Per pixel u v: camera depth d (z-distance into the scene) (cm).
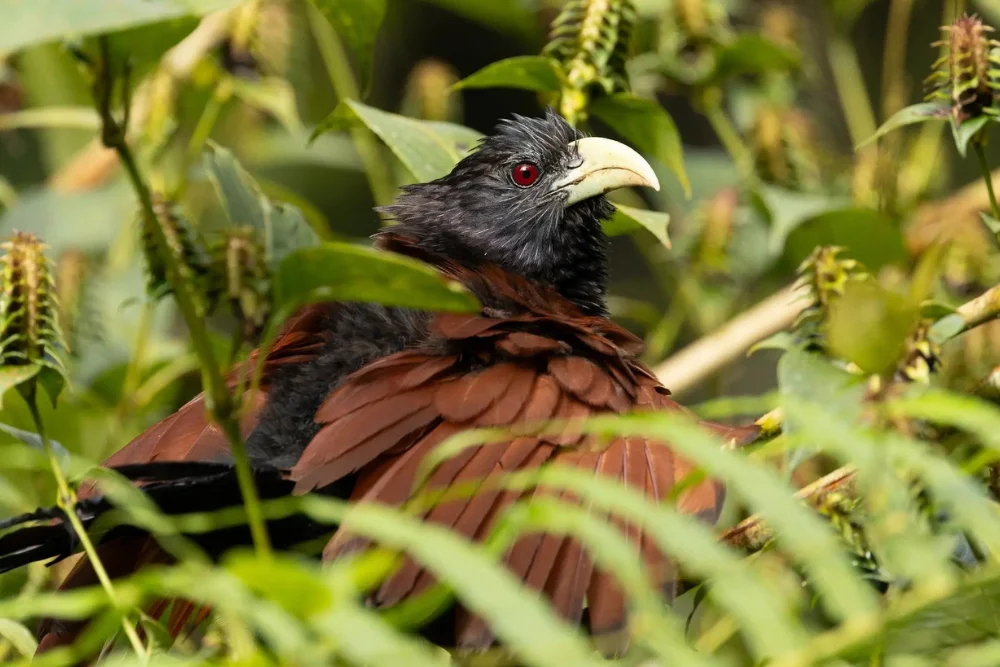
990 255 1046
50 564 623
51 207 1143
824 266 662
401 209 893
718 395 1077
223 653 580
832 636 395
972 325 670
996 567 414
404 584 527
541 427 598
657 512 381
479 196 877
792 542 378
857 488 598
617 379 661
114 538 629
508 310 731
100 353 1021
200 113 1166
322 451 596
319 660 370
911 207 1159
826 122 1569
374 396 618
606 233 906
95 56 447
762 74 1302
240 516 590
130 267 1111
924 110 664
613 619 518
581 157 870
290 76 1335
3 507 785
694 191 1241
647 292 1733
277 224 812
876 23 1666
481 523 559
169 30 444
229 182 809
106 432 990
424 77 1202
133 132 1078
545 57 852
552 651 344
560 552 545
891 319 436
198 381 1072
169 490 582
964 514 402
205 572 386
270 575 359
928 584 414
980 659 407
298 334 734
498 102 1889
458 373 646
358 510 389
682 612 731
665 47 1150
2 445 834
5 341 561
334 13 699
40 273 570
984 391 667
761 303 1151
